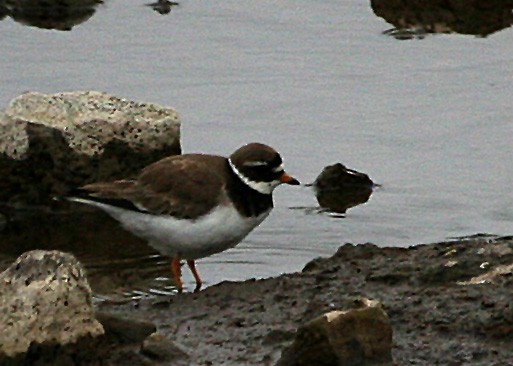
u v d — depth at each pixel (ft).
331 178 53.06
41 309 33.94
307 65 65.87
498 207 50.62
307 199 52.29
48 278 34.19
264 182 42.91
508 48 68.23
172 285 44.42
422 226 49.16
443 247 41.91
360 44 68.85
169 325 37.83
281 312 38.09
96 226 50.72
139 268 46.24
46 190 52.29
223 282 40.91
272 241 48.14
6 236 50.08
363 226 49.47
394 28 71.20
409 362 34.53
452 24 71.67
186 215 42.52
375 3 74.28
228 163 43.14
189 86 63.05
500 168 54.39
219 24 71.77
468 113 60.03
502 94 61.98
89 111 52.60
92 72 64.75
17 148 52.11
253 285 40.32
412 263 40.60
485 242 42.09
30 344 33.81
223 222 42.65
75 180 52.11
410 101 61.41
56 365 34.12
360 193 52.70
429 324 36.40
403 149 56.49
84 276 34.76
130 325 36.37
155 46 68.49
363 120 59.47
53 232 50.31
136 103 53.42
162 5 75.00
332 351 33.55
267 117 59.67
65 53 67.46
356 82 63.72
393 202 51.67
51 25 71.97
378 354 34.12
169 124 52.75
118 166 52.47
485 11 72.69
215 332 37.09
